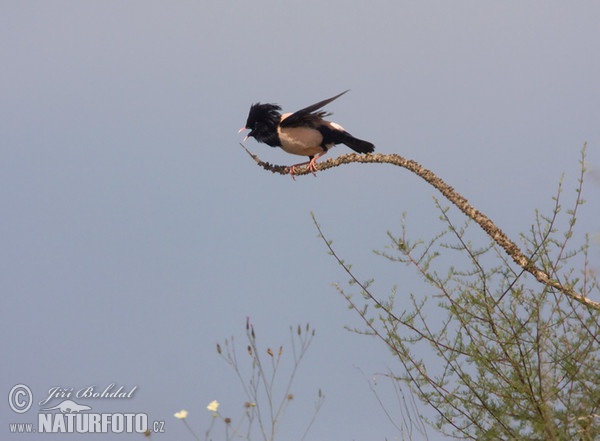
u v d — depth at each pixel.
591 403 9.75
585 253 10.07
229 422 9.48
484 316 10.56
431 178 12.52
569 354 9.95
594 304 10.00
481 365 10.48
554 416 9.79
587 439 9.48
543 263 10.30
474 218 11.79
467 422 10.53
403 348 10.78
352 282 11.02
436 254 10.94
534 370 10.12
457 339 10.69
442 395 10.65
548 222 10.27
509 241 11.33
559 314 10.10
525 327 10.31
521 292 10.45
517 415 10.13
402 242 10.99
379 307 10.93
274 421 9.50
